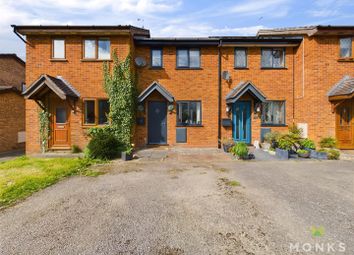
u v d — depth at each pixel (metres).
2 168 8.45
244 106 13.36
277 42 12.98
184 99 13.20
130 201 5.39
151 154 11.21
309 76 12.12
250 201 5.32
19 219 4.52
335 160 9.85
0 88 14.25
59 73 12.08
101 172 8.08
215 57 13.27
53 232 4.00
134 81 12.75
